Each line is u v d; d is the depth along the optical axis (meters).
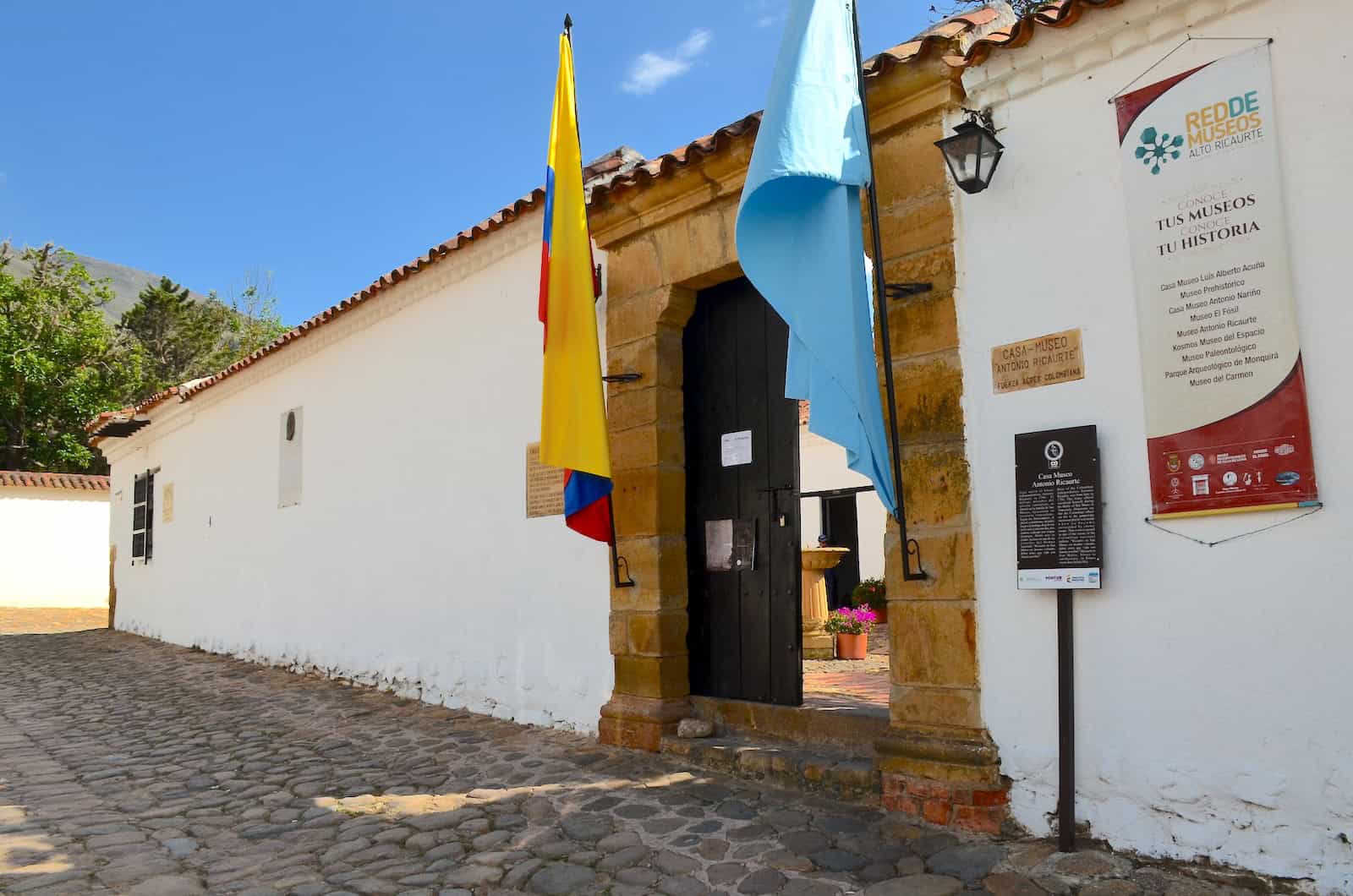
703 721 5.71
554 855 4.22
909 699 4.44
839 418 4.21
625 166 6.81
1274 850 3.36
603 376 6.19
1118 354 3.86
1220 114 3.63
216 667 11.23
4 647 14.55
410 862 4.24
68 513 21.84
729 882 3.82
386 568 8.77
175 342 38.28
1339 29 3.38
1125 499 3.81
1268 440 3.45
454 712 7.56
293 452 10.72
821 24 4.39
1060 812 3.85
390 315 9.02
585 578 6.51
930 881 3.68
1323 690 3.29
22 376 26.41
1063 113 4.10
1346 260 3.32
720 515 5.93
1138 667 3.73
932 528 4.41
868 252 4.77
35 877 4.12
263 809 5.19
